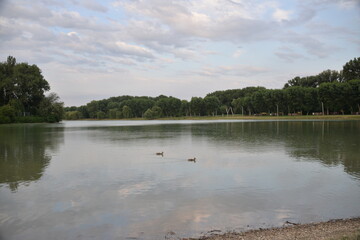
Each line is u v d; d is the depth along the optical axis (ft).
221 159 112.37
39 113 472.44
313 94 553.23
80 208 58.29
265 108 630.74
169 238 44.70
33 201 62.80
